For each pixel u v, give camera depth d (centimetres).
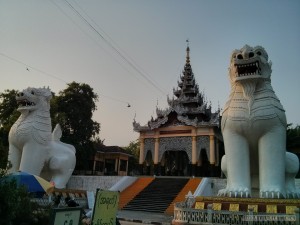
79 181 2625
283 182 1185
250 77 1264
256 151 1297
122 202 2222
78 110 3597
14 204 677
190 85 3822
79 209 609
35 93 1847
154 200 2188
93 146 3816
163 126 3394
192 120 3228
